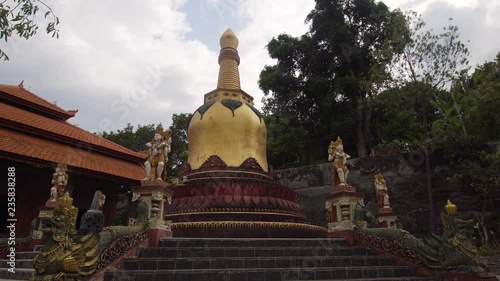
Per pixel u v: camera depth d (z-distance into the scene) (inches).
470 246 475.2
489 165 829.2
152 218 495.5
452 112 989.8
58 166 691.4
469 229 487.5
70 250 341.7
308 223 722.8
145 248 458.3
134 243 446.9
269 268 440.5
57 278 320.8
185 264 425.4
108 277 382.6
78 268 341.1
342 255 530.9
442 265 467.5
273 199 722.8
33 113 978.7
